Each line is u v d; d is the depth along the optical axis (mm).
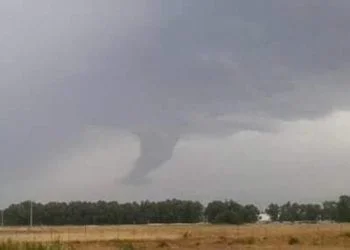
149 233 84688
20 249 30281
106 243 57062
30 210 147875
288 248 52844
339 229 83125
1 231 88250
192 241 60375
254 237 65875
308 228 92562
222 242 59500
